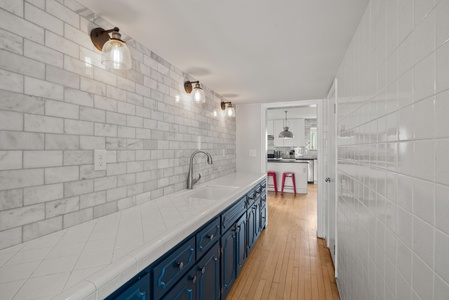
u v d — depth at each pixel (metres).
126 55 1.14
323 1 1.14
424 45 0.62
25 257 0.79
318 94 3.02
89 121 1.17
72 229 1.06
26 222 0.91
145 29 1.40
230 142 3.45
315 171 7.63
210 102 2.75
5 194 0.85
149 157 1.63
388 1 0.88
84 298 0.61
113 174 1.33
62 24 1.04
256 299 1.87
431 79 0.59
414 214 0.68
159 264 0.95
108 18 1.27
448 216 0.53
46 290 0.61
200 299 1.32
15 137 0.87
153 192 1.67
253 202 2.64
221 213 1.65
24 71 0.90
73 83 1.09
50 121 0.99
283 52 1.73
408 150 0.72
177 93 2.02
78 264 0.75
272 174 5.91
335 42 1.57
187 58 1.83
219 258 1.61
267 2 1.14
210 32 1.44
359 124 1.31
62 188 1.05
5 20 0.84
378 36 1.00
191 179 2.10
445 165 0.54
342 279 1.83
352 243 1.49
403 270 0.75
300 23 1.34
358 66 1.35
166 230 1.05
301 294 1.93
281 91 2.89
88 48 1.17
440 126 0.55
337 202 2.09
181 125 2.07
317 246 2.85
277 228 3.46
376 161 1.02
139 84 1.54
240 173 3.46
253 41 1.56
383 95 0.93
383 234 0.93
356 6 1.17
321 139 3.18
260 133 3.60
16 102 0.87
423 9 0.63
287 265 2.39
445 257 0.54
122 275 0.74
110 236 0.98
